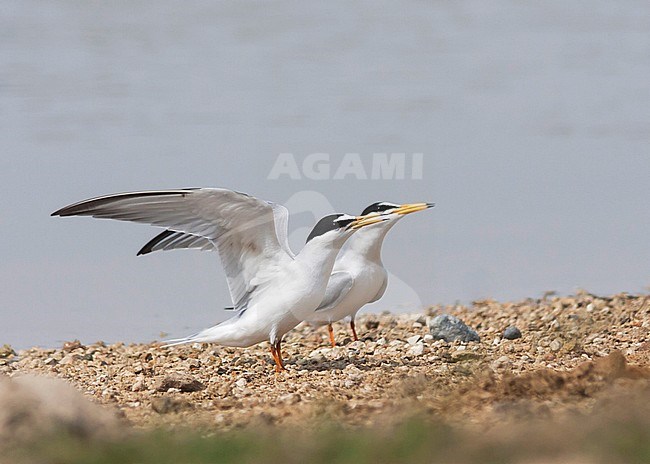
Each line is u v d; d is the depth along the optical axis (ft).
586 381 30.91
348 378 36.29
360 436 24.81
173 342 41.47
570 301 50.88
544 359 38.40
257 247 37.35
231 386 35.45
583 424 24.88
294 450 24.11
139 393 35.47
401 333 45.70
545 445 23.68
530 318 47.50
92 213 35.58
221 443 24.68
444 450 23.82
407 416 26.81
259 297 37.73
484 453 23.49
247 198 35.81
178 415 30.86
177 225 36.63
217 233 37.01
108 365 41.37
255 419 29.14
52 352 44.80
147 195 35.40
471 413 28.37
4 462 23.77
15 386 26.35
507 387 30.42
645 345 39.29
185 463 23.70
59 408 25.99
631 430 24.07
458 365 37.24
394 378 35.65
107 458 24.02
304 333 47.93
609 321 44.68
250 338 38.01
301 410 30.32
